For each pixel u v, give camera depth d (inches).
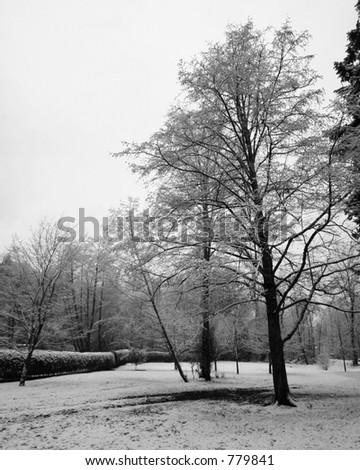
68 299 1131.9
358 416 327.3
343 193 348.8
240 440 254.2
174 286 489.1
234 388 592.4
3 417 355.9
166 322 748.6
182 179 456.4
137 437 266.2
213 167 503.8
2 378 756.0
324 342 1352.1
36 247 778.2
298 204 368.2
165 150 407.8
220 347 881.5
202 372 742.5
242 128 419.8
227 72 379.2
